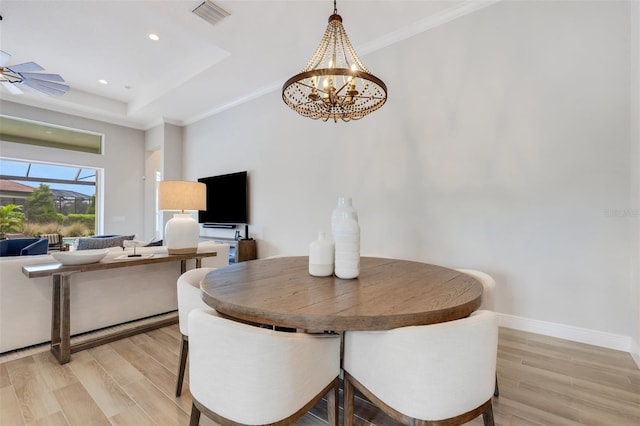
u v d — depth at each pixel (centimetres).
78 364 205
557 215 245
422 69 313
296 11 292
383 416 155
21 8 313
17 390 175
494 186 272
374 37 337
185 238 275
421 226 312
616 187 224
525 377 187
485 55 277
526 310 257
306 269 179
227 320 105
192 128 612
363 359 117
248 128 503
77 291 246
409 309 107
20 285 224
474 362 103
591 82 233
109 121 617
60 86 377
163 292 302
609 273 226
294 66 401
